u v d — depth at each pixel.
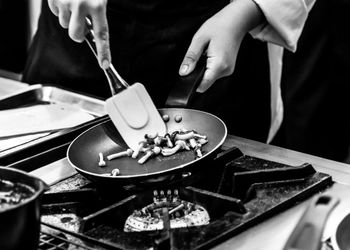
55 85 1.61
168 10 1.55
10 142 1.37
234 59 1.40
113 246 0.99
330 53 2.60
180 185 1.14
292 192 1.11
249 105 1.72
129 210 1.09
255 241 1.01
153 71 1.60
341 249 0.95
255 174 1.15
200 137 1.27
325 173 1.18
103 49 1.28
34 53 1.74
